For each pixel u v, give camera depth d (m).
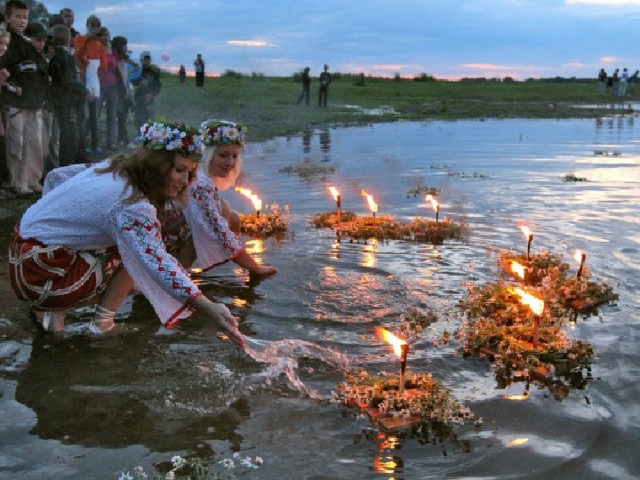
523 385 4.30
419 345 4.90
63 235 4.76
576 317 5.41
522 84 68.38
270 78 57.06
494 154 15.85
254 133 20.27
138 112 16.41
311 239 7.59
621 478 3.28
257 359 4.66
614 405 4.02
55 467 3.43
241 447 3.61
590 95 48.34
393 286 6.02
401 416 3.85
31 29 9.48
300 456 3.51
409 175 12.39
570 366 4.52
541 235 7.73
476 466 3.40
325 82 30.55
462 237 7.64
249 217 8.12
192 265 6.56
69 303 4.88
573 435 3.68
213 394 4.19
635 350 4.77
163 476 3.26
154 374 4.44
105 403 4.07
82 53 12.05
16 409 4.00
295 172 12.55
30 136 9.45
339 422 3.87
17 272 4.84
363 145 17.66
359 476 3.33
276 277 6.26
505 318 5.26
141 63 16.19
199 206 6.04
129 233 4.56
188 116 22.97
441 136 20.45
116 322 5.28
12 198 9.28
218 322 4.42
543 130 22.98
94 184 4.74
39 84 9.44
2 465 3.43
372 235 7.66
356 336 5.05
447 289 5.98
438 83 64.25
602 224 8.25
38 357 4.68
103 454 3.55
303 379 4.39
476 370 4.54
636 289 5.98
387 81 63.75
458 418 3.85
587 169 13.22
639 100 43.31
